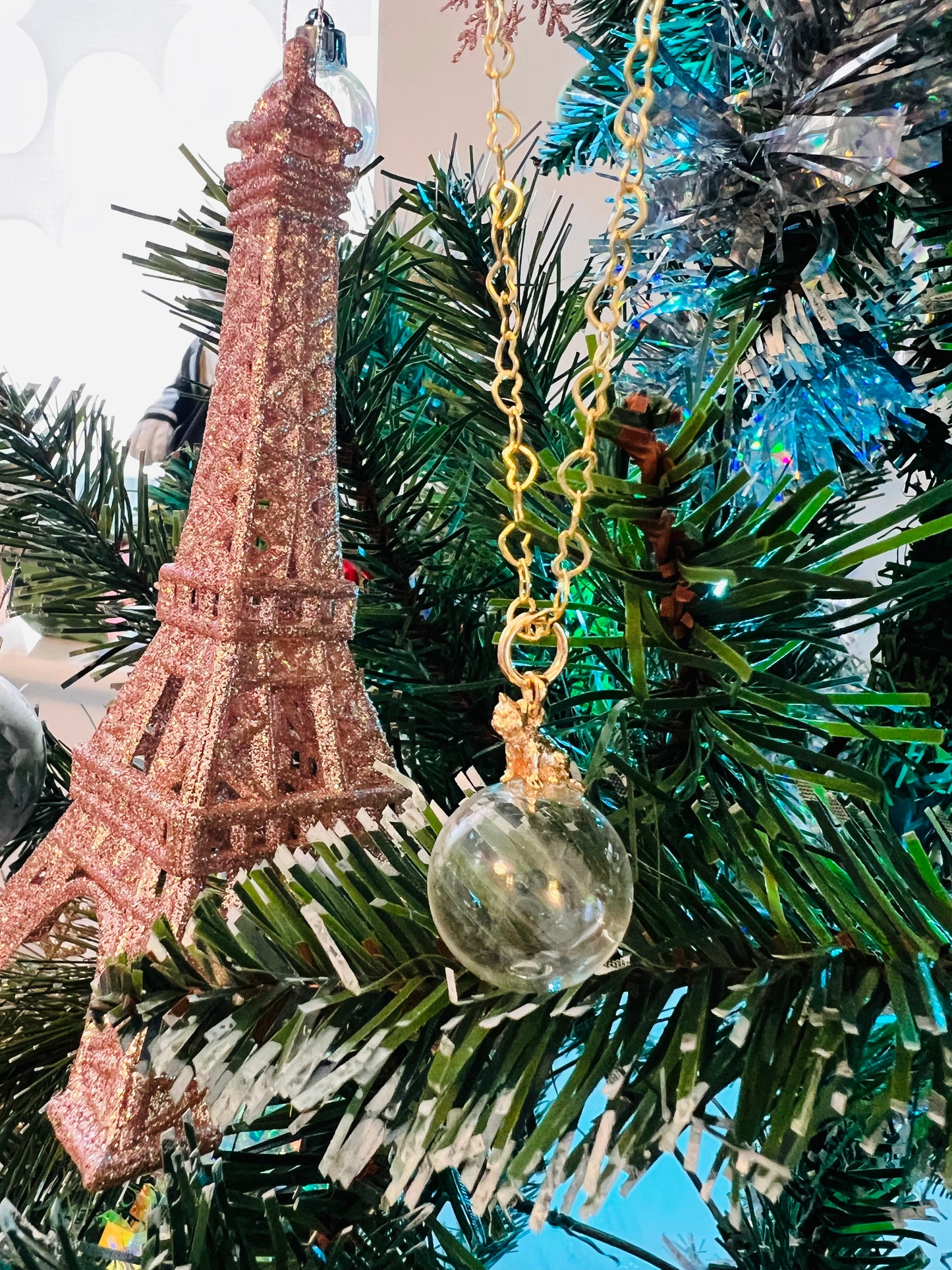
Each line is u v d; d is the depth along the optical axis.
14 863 0.60
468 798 0.23
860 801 0.30
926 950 0.22
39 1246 0.27
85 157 1.43
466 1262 0.30
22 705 0.44
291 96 0.45
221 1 1.43
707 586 0.25
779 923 0.24
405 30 0.76
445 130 0.76
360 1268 0.28
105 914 0.44
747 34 0.31
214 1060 0.22
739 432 0.34
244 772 0.43
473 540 0.51
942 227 0.31
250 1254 0.27
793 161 0.28
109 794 0.46
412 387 0.56
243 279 0.47
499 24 0.25
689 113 0.29
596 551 0.26
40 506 0.55
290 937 0.24
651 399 0.24
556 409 0.45
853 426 0.31
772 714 0.27
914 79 0.27
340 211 0.47
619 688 0.31
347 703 0.46
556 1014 0.22
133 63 1.42
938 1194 0.35
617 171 0.55
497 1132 0.21
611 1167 0.19
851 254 0.32
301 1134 0.31
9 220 1.42
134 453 0.64
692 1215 0.43
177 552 0.54
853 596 0.24
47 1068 0.44
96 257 1.46
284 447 0.46
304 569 0.46
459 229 0.46
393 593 0.50
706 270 0.34
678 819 0.28
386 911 0.24
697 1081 0.20
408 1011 0.23
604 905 0.21
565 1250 0.43
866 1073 0.25
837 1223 0.32
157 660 0.48
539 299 0.47
